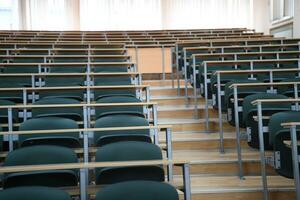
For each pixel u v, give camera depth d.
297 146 2.70
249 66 5.11
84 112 3.43
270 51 6.00
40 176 2.35
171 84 6.36
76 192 2.32
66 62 5.79
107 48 7.00
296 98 3.52
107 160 2.51
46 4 10.98
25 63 5.35
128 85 4.40
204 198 3.19
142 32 9.83
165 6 11.27
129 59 6.18
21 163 2.46
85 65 5.42
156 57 7.96
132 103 3.51
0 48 6.82
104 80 4.96
